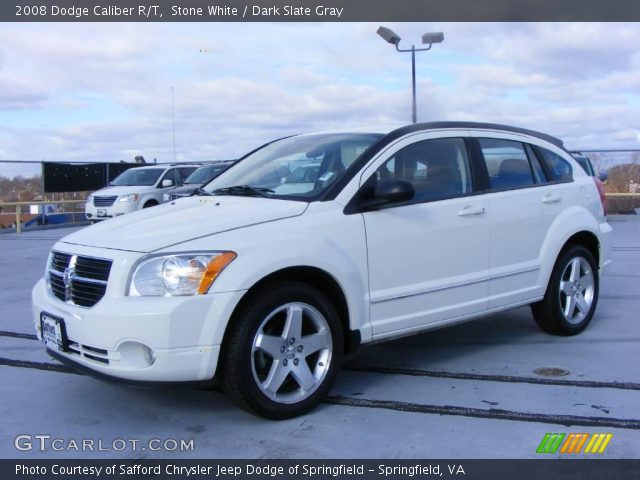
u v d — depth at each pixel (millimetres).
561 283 5578
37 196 20328
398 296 4375
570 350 5301
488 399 4180
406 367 4914
